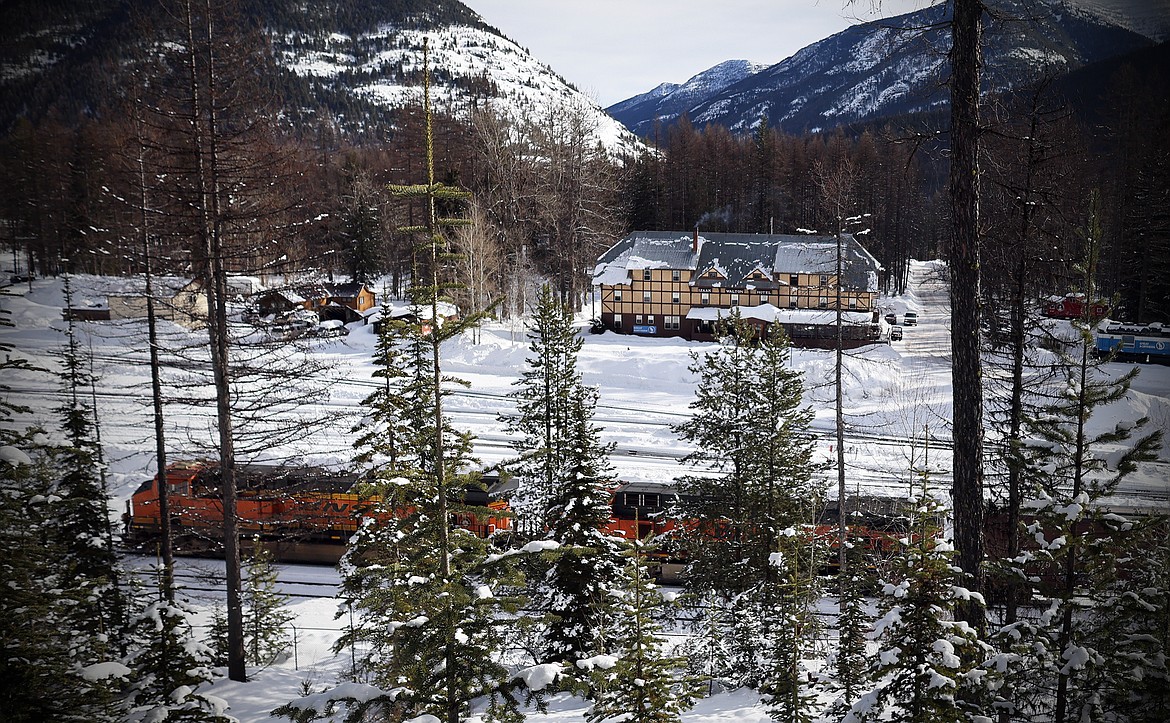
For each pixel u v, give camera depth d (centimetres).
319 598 2600
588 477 1997
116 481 3369
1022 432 1382
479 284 5966
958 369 1264
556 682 1170
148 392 4475
